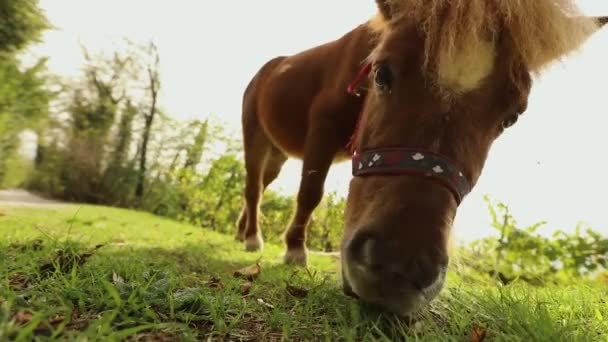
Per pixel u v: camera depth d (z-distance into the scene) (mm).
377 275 429
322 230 2211
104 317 365
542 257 1375
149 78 5477
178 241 1351
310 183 969
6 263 546
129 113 5266
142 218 2422
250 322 460
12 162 3445
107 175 4953
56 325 365
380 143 520
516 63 529
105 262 603
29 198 3686
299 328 457
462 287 741
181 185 3578
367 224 463
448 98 499
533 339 446
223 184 3199
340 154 1045
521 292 733
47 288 469
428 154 488
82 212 2135
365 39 892
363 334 458
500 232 1385
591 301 695
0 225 1172
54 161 4891
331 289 604
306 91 1052
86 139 5090
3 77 2691
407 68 526
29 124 3072
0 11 2516
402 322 470
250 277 712
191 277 635
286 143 1175
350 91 791
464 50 499
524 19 523
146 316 414
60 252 615
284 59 1278
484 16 515
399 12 595
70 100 5234
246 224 1591
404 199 466
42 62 2908
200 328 423
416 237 436
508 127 570
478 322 509
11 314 365
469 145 505
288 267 924
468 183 518
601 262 1357
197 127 4688
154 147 5000
